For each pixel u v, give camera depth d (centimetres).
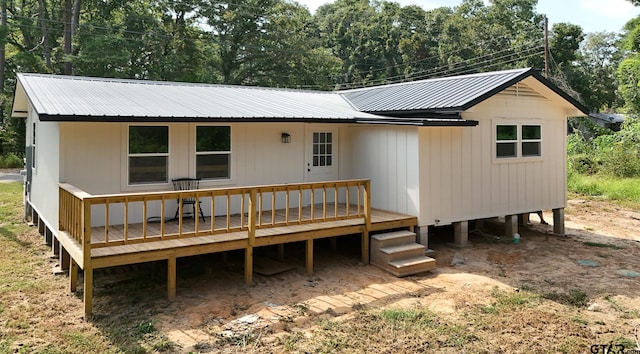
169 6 3030
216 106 891
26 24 2839
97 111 693
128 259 591
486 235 1073
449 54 4431
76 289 663
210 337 515
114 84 1016
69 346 489
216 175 893
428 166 881
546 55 2839
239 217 877
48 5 2995
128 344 494
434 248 948
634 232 1144
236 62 3428
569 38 3888
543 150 1086
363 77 4778
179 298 640
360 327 544
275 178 967
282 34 3334
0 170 2411
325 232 767
